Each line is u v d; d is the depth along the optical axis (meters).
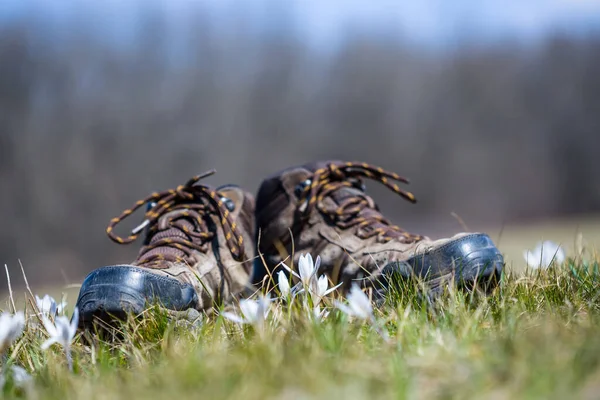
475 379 1.54
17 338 1.79
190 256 1.93
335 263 1.95
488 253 1.85
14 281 10.63
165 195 2.01
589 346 1.56
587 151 29.91
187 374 1.59
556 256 1.94
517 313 1.74
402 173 30.27
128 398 1.57
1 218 23.62
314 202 1.97
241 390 1.56
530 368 1.54
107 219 24.78
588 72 30.52
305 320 1.70
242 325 1.74
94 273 1.84
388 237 1.93
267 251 2.00
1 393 1.63
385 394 1.54
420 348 1.63
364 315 1.68
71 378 1.65
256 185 28.59
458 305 1.76
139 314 1.81
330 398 1.53
